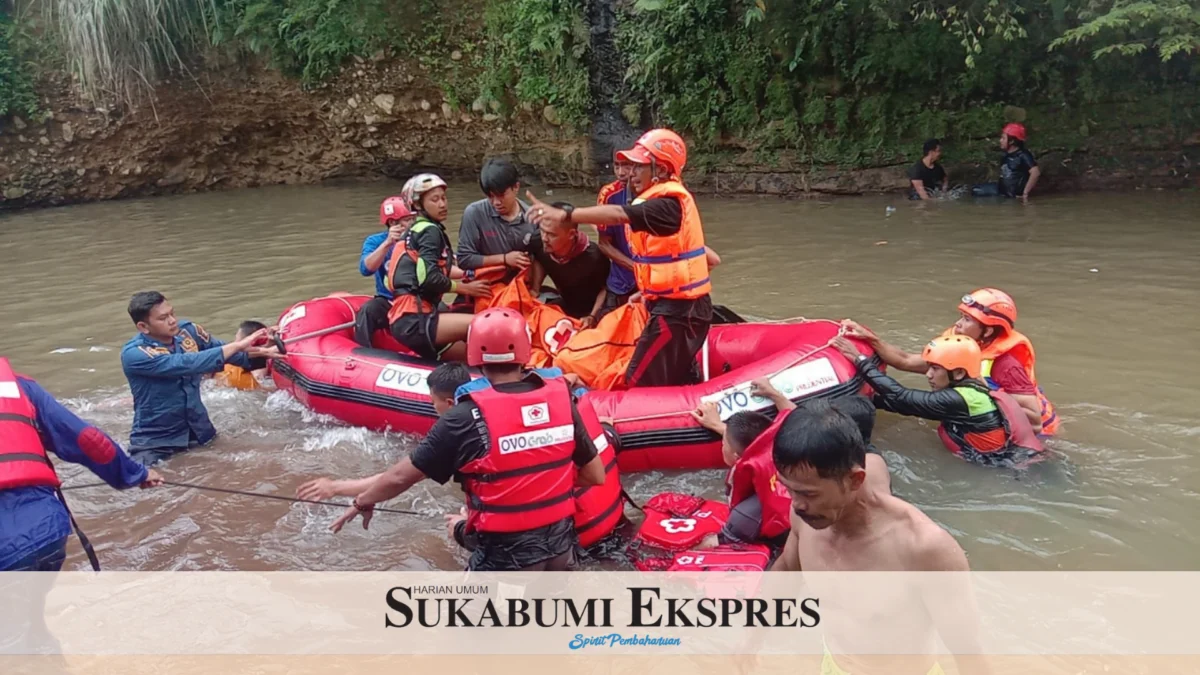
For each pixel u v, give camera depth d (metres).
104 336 7.09
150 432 4.97
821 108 12.18
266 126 15.66
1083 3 10.98
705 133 12.80
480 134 14.81
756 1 11.35
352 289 8.21
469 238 5.66
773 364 4.89
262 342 5.49
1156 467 4.38
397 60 14.77
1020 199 11.23
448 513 4.32
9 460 3.15
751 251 9.20
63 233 11.61
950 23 11.49
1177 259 8.08
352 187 15.28
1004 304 4.67
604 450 3.92
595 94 13.31
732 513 3.72
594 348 5.16
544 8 12.93
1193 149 11.47
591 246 5.71
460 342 5.50
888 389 4.70
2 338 7.09
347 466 4.87
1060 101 11.72
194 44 14.79
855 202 11.68
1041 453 4.45
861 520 2.27
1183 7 10.03
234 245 10.43
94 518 4.33
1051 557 3.66
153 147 14.91
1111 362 5.75
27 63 13.85
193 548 4.04
